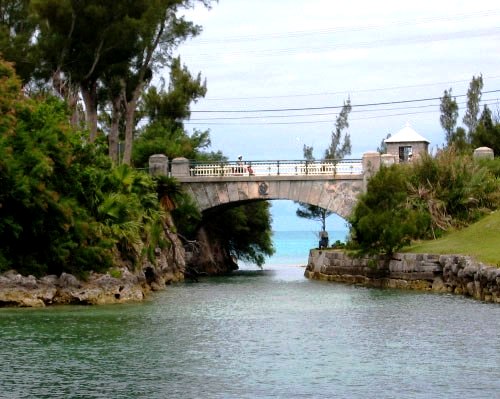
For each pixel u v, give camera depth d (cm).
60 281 4841
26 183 4756
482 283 5081
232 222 9212
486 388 2717
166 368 3009
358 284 6575
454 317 4238
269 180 7625
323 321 4172
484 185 6956
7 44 6544
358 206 6688
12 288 4638
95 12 6662
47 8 6594
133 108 7588
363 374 2914
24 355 3216
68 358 3166
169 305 4888
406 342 3512
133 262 5644
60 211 4934
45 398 2605
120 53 6981
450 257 5725
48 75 6900
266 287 6391
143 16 6888
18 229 4750
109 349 3350
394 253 6262
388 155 7425
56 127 5244
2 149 4750
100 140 6047
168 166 8031
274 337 3666
